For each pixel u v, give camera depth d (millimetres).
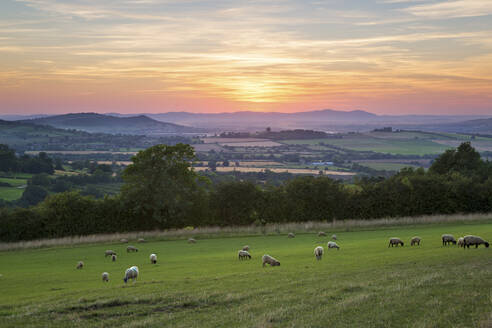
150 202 67812
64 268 36031
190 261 36094
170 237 61250
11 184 153250
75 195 67438
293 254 37125
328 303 17297
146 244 54562
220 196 73062
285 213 73312
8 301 21625
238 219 72688
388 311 15703
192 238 59125
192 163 70188
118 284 25031
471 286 18547
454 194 73500
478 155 112562
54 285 26844
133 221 69000
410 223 65812
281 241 52000
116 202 68562
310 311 16297
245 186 73938
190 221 71688
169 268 31969
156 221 70188
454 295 17297
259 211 73188
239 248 46469
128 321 16359
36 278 30328
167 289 21703
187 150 69062
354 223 66562
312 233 60156
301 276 23953
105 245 55500
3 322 16578
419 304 16375
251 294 19562
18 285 27516
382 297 17578
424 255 30125
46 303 19547
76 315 17188
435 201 73312
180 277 26375
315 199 73062
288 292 19656
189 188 70250
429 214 73062
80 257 44031
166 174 67125
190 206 70250
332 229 63312
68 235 64562
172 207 66938
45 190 137125
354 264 28016
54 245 56844
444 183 75625
